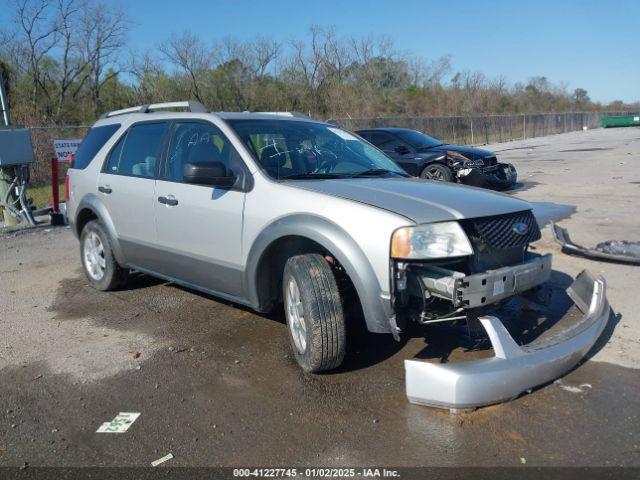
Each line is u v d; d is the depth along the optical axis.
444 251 3.31
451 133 32.84
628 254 6.27
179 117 4.90
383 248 3.35
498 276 3.35
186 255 4.62
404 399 3.47
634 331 4.36
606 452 2.89
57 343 4.55
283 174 4.16
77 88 34.03
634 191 11.23
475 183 11.43
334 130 5.11
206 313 5.11
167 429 3.25
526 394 3.47
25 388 3.79
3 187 10.27
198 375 3.90
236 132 4.39
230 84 37.31
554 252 6.66
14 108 24.62
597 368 3.78
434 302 3.53
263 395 3.59
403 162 12.02
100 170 5.59
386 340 4.30
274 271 4.14
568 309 4.75
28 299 5.76
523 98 64.94
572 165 17.47
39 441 3.16
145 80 35.47
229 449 3.04
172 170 4.78
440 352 4.08
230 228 4.17
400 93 47.19
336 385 3.68
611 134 40.97
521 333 4.25
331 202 3.62
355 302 3.95
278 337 4.50
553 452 2.90
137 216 5.06
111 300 5.59
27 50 31.67
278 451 3.01
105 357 4.24
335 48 41.66
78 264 7.19
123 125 5.54
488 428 3.13
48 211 11.14
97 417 3.40
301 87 39.91
